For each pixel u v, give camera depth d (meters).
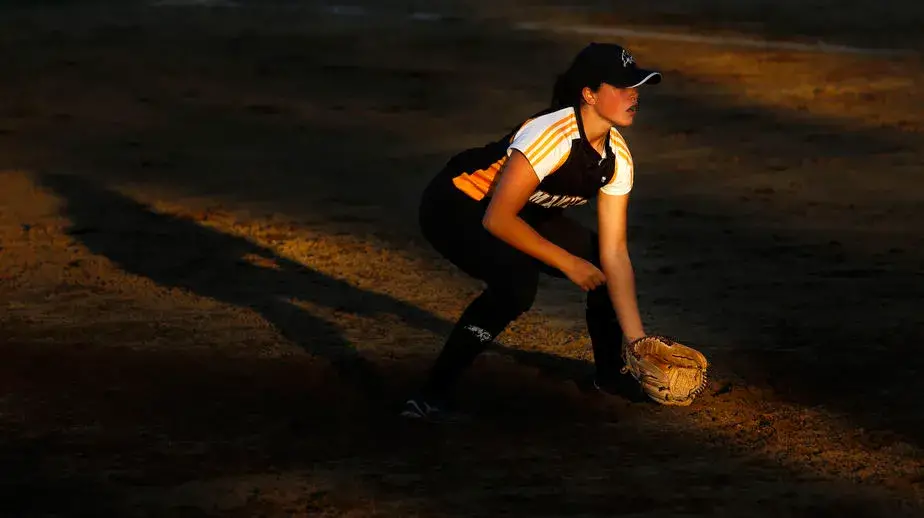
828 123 38.88
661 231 28.14
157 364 19.81
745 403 18.45
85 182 31.73
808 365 20.03
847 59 47.75
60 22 52.31
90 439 17.02
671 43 50.47
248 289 23.80
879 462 16.45
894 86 43.62
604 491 15.58
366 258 25.94
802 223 28.83
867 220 29.09
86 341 20.78
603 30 52.88
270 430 17.36
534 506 15.19
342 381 19.23
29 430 17.27
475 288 24.11
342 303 23.08
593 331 18.64
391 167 33.78
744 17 56.22
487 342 17.34
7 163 33.44
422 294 23.70
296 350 20.56
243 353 20.38
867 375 19.61
